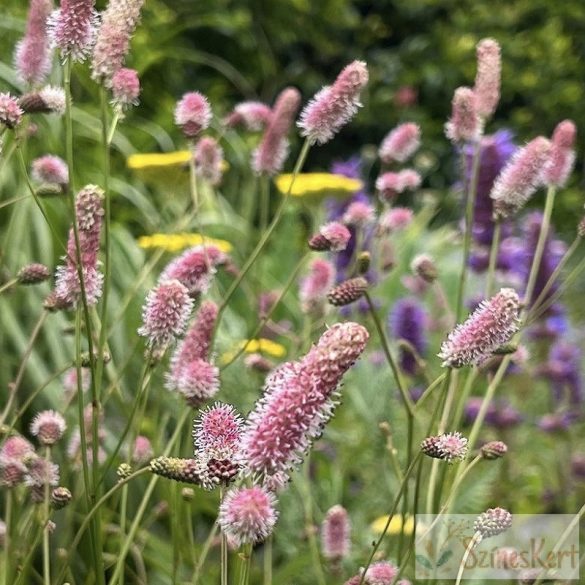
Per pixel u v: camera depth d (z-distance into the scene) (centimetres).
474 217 106
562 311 120
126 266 129
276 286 156
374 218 99
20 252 120
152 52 191
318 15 271
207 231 151
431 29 300
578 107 292
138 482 105
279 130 91
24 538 81
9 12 165
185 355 76
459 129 89
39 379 108
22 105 80
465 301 141
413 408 78
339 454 110
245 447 60
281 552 102
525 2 303
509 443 113
